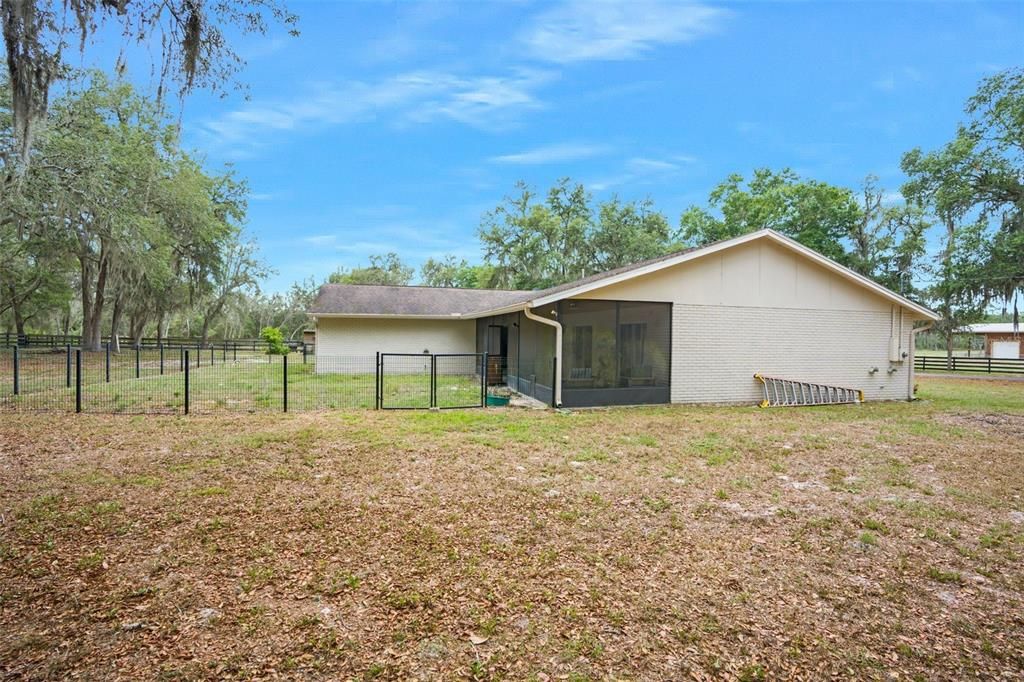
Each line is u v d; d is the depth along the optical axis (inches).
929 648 104.7
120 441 271.9
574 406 426.0
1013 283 791.1
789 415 396.2
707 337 459.8
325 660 97.1
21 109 199.8
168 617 110.5
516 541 152.6
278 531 156.9
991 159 786.8
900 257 959.0
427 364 742.5
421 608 115.8
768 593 125.3
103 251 915.4
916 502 192.4
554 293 442.3
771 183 1136.8
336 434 296.4
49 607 113.3
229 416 353.7
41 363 776.9
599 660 98.5
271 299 2033.7
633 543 152.6
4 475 210.2
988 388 644.1
